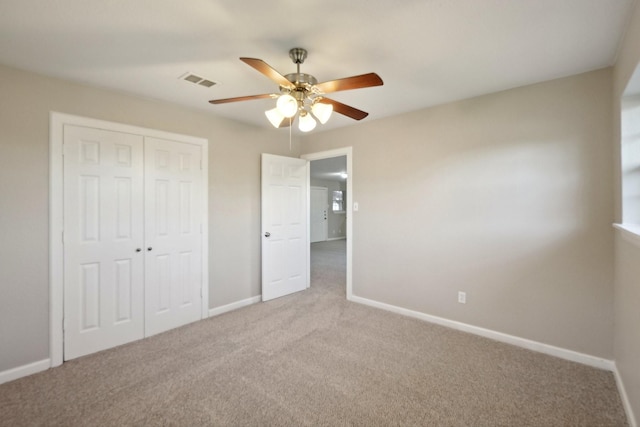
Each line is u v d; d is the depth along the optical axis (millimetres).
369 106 3131
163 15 1644
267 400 1947
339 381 2146
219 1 1533
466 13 1638
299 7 1582
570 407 1872
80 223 2502
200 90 2686
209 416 1802
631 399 1737
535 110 2549
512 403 1912
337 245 9422
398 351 2574
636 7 1540
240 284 3697
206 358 2471
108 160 2645
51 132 2352
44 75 2330
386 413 1827
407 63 2205
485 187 2812
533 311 2586
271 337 2854
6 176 2174
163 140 2990
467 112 2910
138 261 2830
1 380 2146
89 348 2547
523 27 1766
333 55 2088
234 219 3627
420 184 3236
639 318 1593
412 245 3320
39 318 2309
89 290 2553
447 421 1761
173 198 3078
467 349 2604
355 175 3809
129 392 2031
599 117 2283
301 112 2049
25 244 2252
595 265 2314
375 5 1567
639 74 1651
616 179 2127
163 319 3004
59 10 1591
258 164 3883
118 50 2004
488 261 2811
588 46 1970
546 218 2510
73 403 1922
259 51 2023
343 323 3176
